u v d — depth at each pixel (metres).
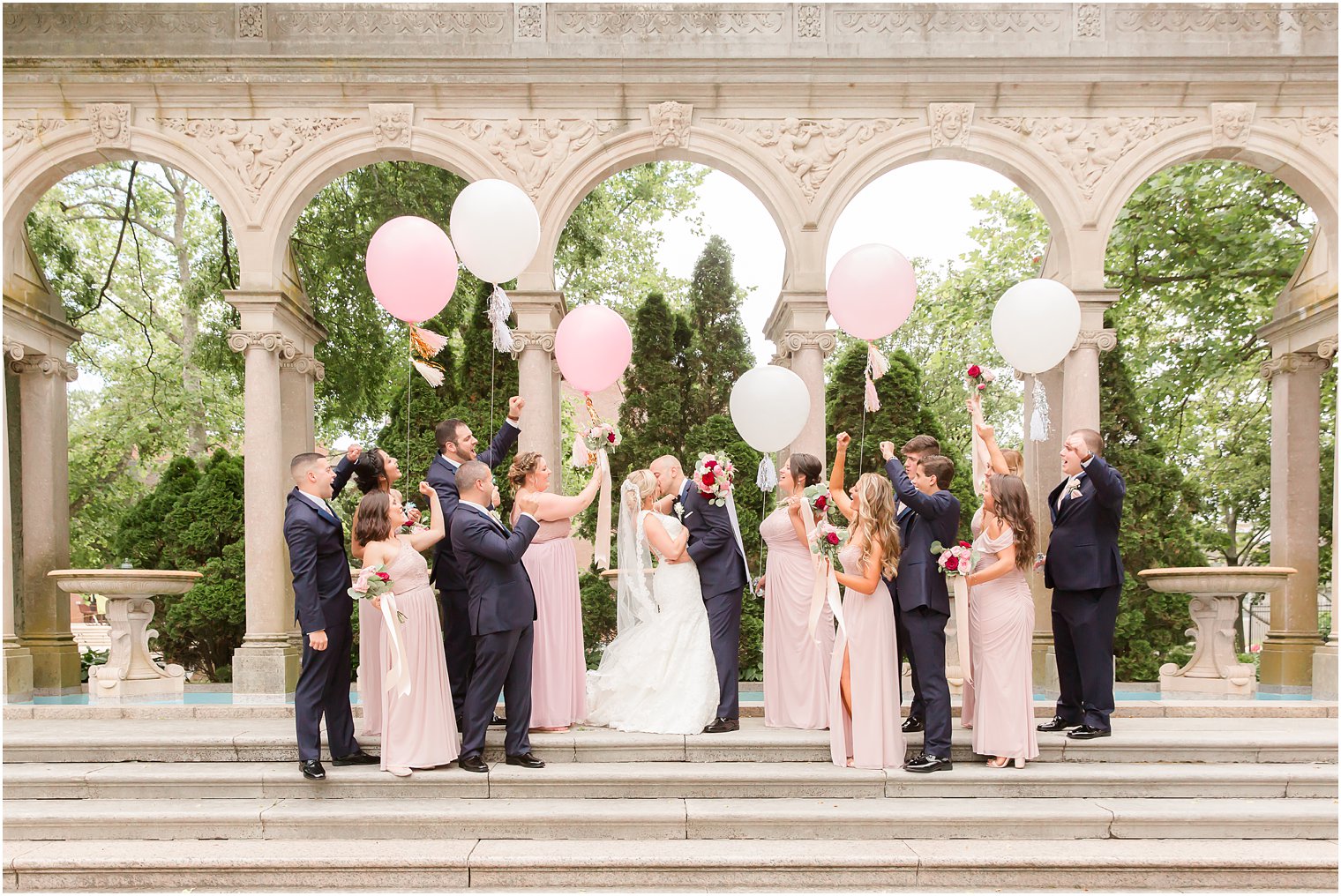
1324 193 7.93
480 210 5.77
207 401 15.80
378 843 4.95
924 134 7.88
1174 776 5.39
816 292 7.84
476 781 5.30
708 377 12.55
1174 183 11.73
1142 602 10.43
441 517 5.80
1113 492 5.46
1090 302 7.82
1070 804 5.23
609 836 5.03
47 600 8.66
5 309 8.12
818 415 7.84
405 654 5.32
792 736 5.82
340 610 5.45
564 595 6.03
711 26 7.84
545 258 7.90
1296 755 5.71
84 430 16.64
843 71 7.82
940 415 18.39
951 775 5.37
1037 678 8.12
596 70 7.80
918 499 5.39
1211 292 12.32
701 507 6.11
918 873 4.71
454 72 7.79
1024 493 5.51
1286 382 8.91
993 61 7.75
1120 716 6.82
